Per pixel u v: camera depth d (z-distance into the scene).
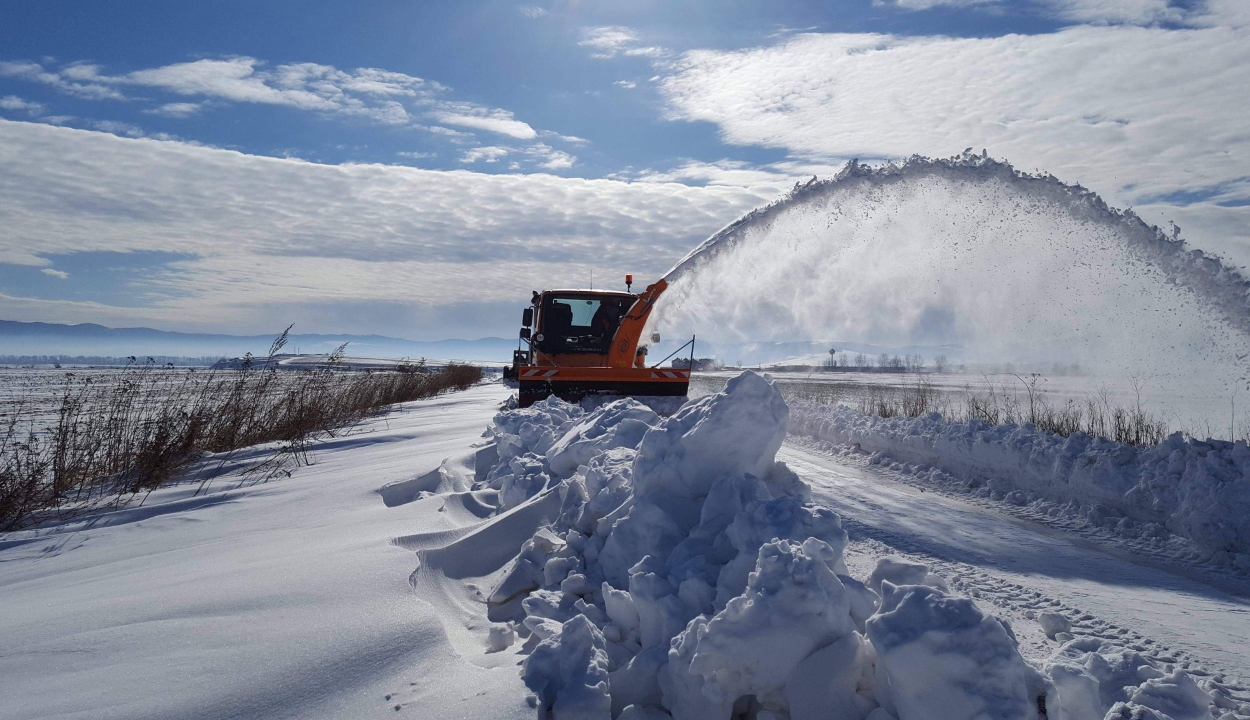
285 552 4.04
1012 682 1.75
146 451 7.74
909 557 4.72
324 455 8.99
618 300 15.45
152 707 2.10
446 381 31.56
